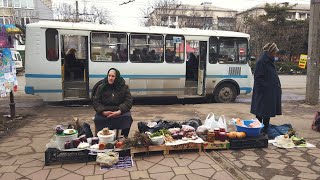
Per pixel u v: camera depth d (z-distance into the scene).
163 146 5.21
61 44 9.91
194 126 6.08
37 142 5.93
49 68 9.64
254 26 37.81
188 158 5.09
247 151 5.47
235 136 5.55
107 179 4.25
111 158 4.66
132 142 5.08
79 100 10.33
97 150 4.86
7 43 7.44
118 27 10.30
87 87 10.16
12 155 5.19
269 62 6.03
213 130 5.61
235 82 11.73
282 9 37.41
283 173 4.52
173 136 5.46
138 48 10.55
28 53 9.53
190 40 11.08
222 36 11.41
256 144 5.64
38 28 9.51
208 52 11.30
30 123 7.54
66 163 4.81
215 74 11.45
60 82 9.78
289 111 9.68
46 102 10.98
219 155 5.25
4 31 7.32
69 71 10.30
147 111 9.45
